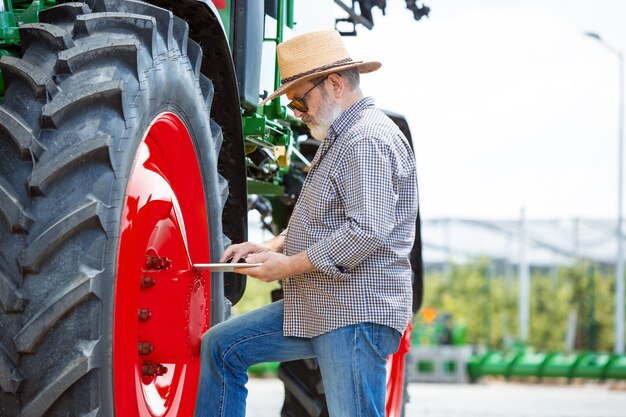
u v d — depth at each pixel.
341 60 4.00
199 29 4.18
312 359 6.30
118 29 3.43
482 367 27.50
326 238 3.76
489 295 44.06
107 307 3.12
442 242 45.59
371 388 3.88
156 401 3.77
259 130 5.02
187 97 3.78
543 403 19.69
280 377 6.39
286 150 5.74
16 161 3.12
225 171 4.62
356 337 3.83
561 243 45.41
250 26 4.79
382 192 3.76
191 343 3.82
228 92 4.40
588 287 42.97
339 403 3.88
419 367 27.84
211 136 4.10
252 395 19.05
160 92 3.50
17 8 4.02
